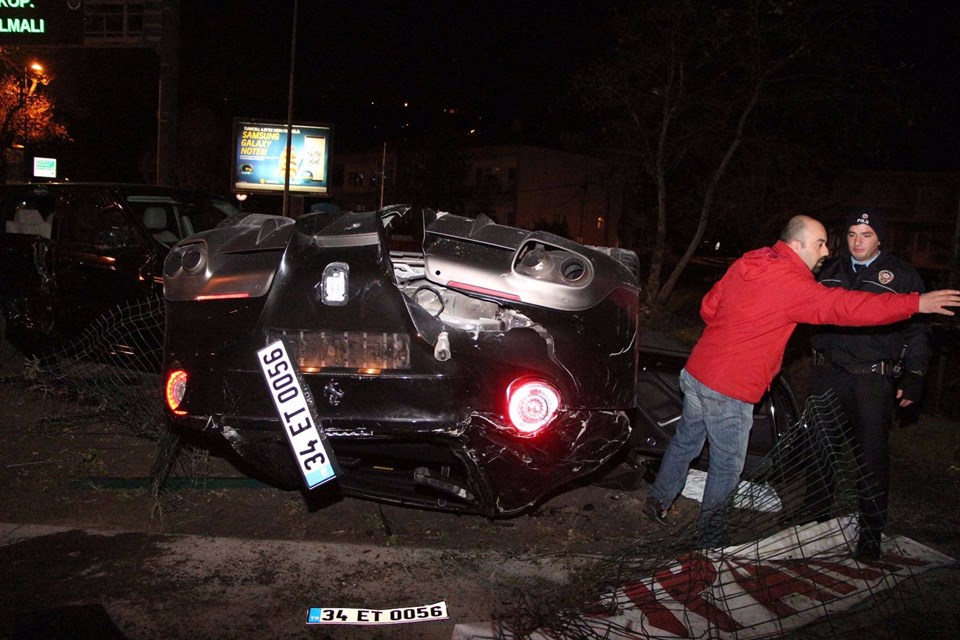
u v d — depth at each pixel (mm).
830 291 3756
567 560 3926
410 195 52562
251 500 4508
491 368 3416
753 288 3885
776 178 19656
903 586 3812
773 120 18484
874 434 3979
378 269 3422
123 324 5645
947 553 4309
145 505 4371
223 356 3537
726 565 3863
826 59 16406
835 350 4098
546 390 3418
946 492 5320
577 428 3512
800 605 3604
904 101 16156
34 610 3246
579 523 4438
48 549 3799
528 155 54312
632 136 18984
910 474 5715
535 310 3459
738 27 16781
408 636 3209
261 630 3188
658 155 18375
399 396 3426
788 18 16312
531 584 3680
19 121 25953
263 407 3510
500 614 3371
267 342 3488
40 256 6398
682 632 3340
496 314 3545
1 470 4801
